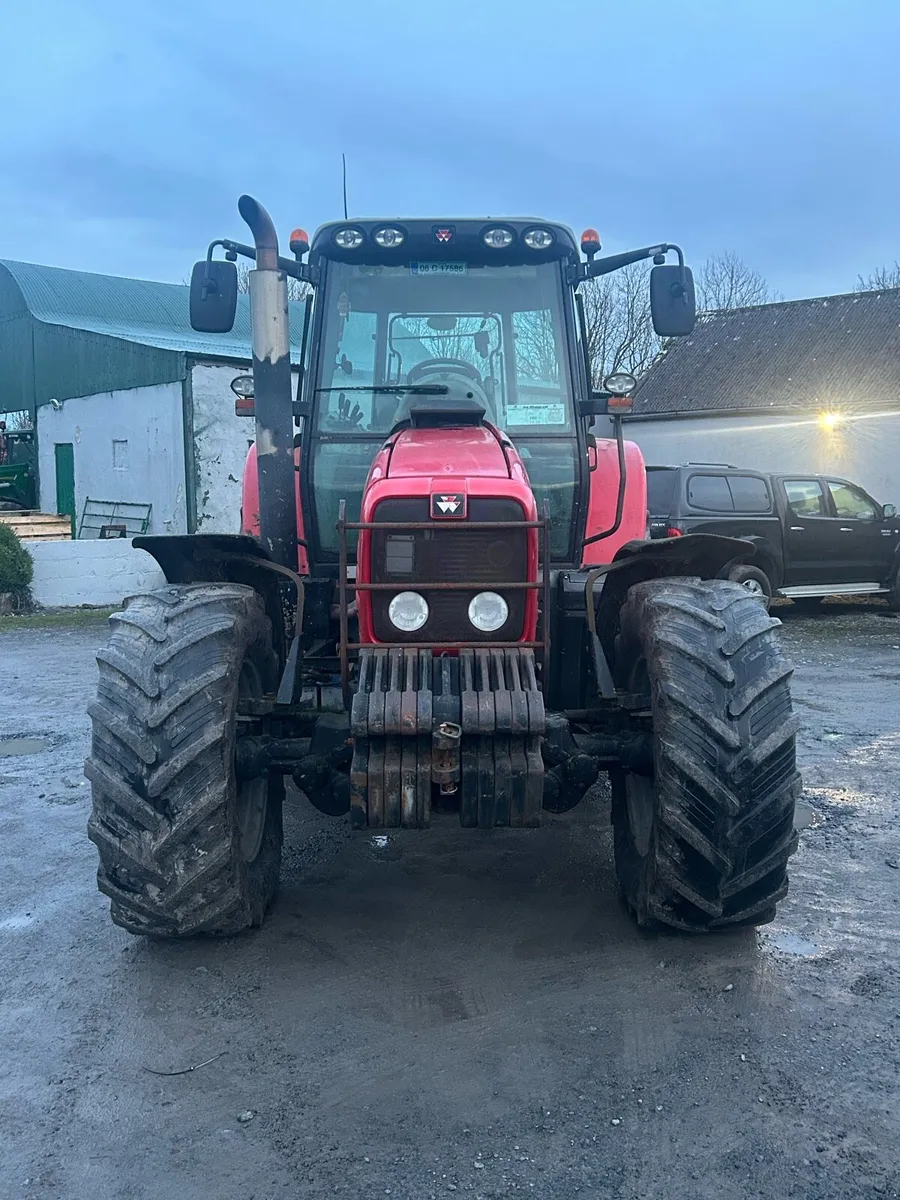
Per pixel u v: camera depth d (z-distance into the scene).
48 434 22.78
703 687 3.29
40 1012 3.32
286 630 4.39
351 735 3.40
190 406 19.05
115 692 3.33
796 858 4.57
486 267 4.71
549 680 4.11
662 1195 2.41
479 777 3.24
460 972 3.51
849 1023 3.15
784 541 12.40
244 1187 2.47
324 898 4.17
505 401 4.67
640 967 3.52
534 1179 2.47
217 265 4.46
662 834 3.31
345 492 4.59
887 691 8.33
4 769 6.36
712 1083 2.85
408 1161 2.55
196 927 3.42
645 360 33.59
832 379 22.97
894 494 20.95
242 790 4.00
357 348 4.68
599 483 4.98
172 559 3.93
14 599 14.72
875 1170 2.49
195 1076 2.94
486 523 3.42
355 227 4.53
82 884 4.45
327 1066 2.97
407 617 3.47
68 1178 2.52
